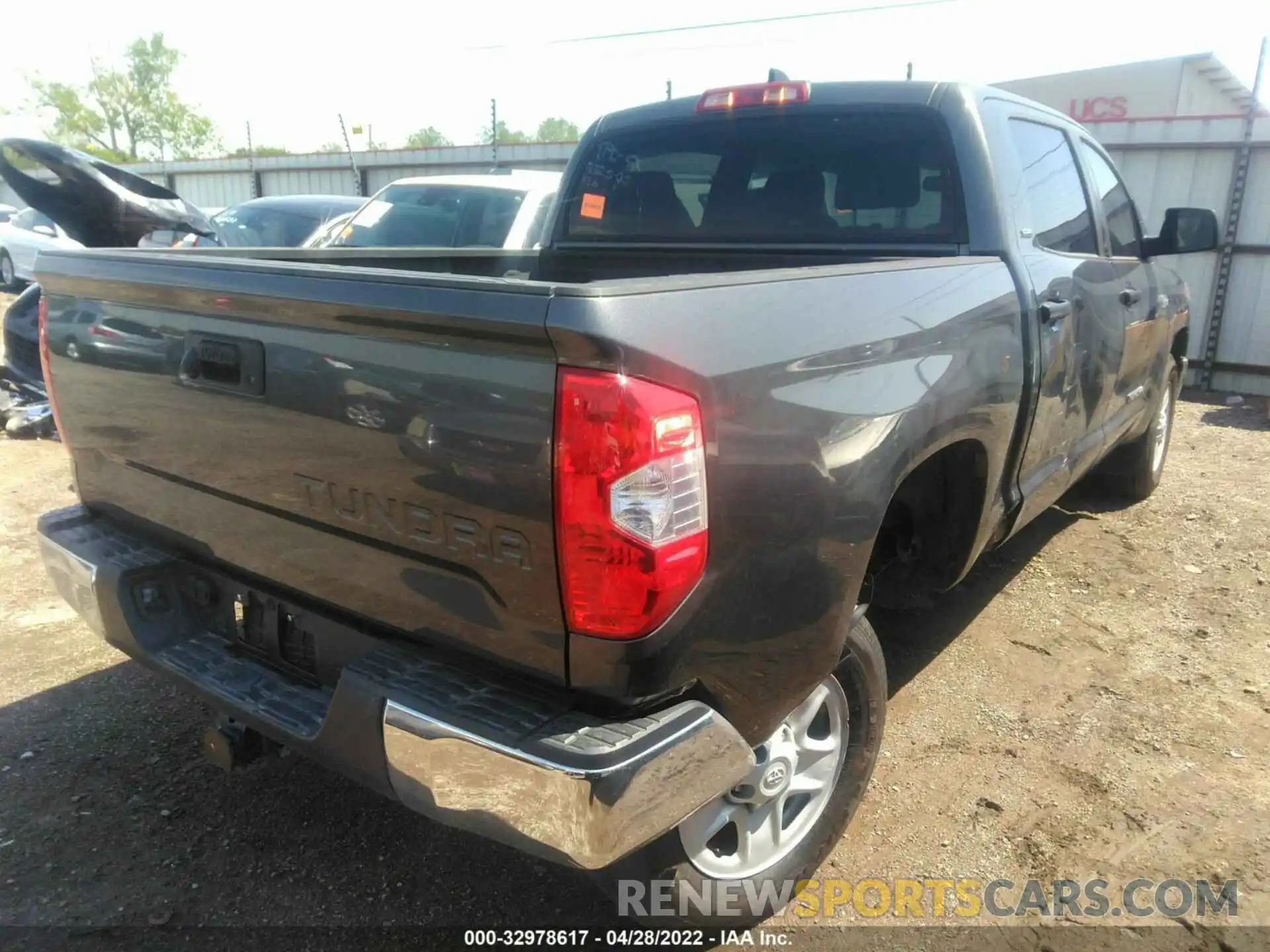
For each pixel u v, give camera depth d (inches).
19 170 238.4
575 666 68.2
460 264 157.6
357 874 102.9
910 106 126.0
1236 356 379.6
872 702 100.8
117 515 104.0
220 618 97.6
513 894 100.7
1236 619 164.4
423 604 74.9
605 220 156.5
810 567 78.6
